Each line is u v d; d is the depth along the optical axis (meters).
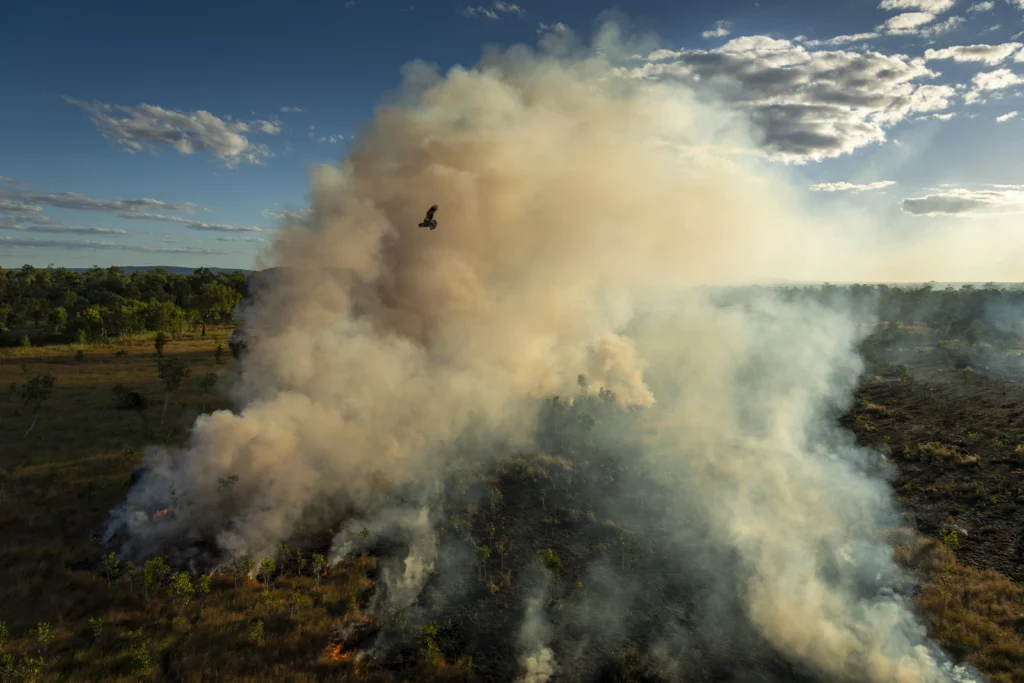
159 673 23.17
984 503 37.19
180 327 122.94
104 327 111.88
